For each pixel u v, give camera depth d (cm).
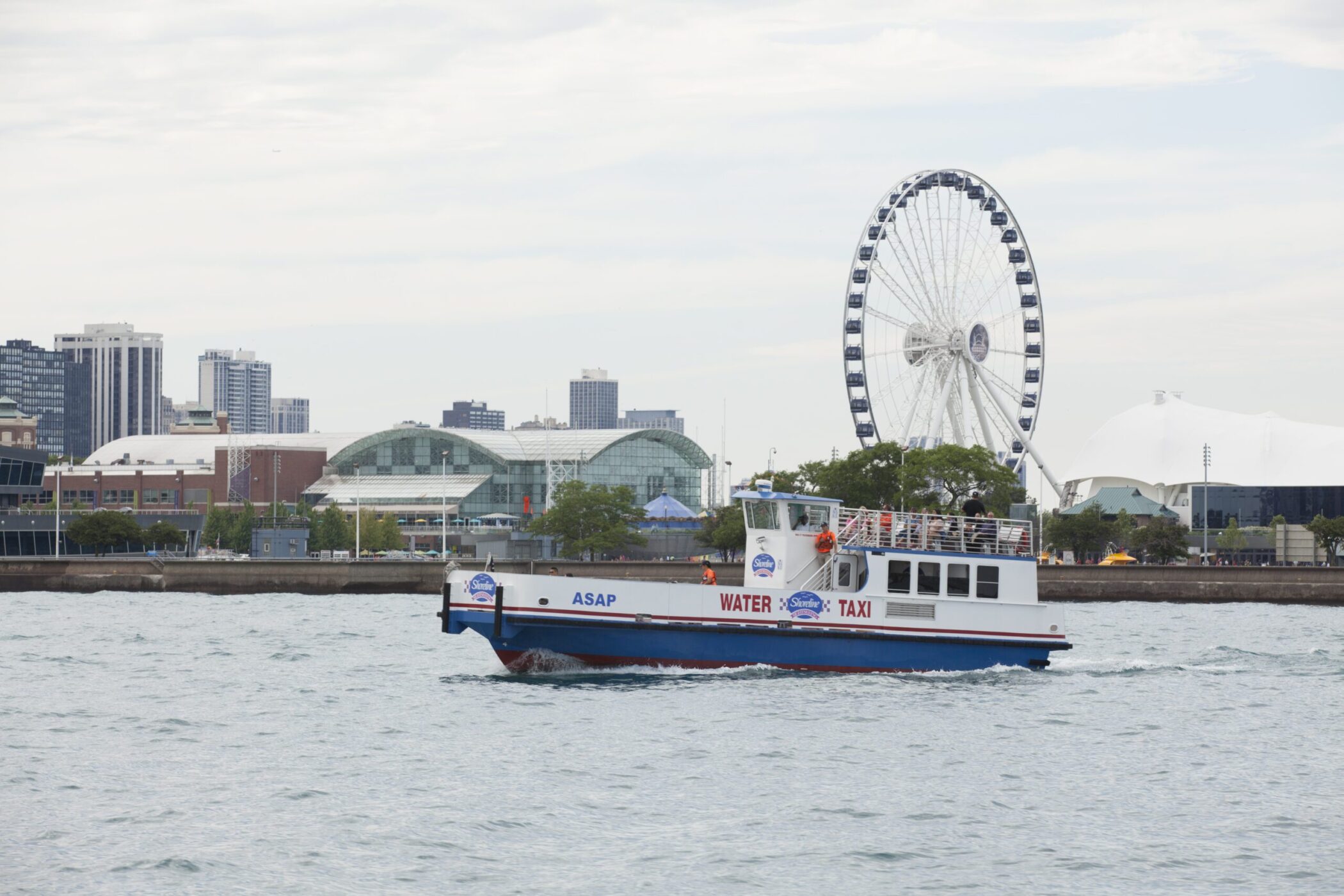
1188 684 7494
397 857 4125
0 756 5397
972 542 7562
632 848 4231
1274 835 4431
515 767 5200
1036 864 4119
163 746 5594
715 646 7131
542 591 6994
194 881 3909
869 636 7231
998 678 7288
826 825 4494
